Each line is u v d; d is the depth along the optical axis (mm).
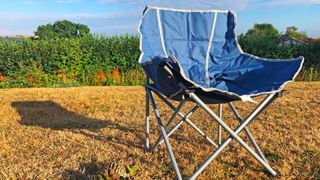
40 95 6402
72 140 3570
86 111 5090
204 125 4105
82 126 4195
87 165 2836
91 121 4434
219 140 3320
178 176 2295
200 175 2633
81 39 10336
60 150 3238
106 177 2270
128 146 3375
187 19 3037
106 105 5508
